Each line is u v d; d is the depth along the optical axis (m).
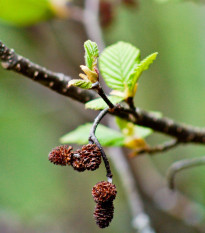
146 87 1.89
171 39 1.85
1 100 1.79
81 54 1.43
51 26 1.41
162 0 0.97
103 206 0.73
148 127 0.83
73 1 1.25
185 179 1.84
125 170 1.20
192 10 1.81
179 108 1.92
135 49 0.80
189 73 1.89
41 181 2.19
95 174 2.22
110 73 0.80
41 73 0.79
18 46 1.50
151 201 1.50
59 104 1.80
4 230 1.91
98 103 0.77
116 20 1.36
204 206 1.75
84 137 0.86
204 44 1.85
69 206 2.22
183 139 0.85
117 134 0.86
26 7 0.99
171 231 1.57
